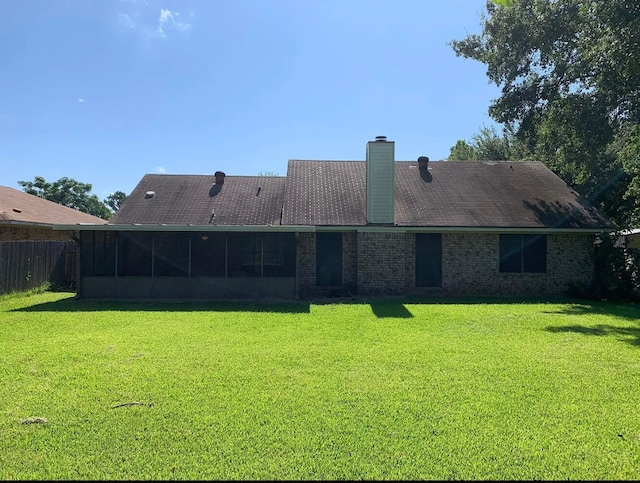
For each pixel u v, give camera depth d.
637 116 16.14
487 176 18.30
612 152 19.56
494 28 18.67
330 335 8.30
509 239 15.52
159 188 19.05
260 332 8.59
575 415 4.49
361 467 3.44
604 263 14.80
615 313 11.30
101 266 15.80
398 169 18.59
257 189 19.38
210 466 3.44
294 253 15.49
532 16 17.45
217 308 11.93
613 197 19.44
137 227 12.91
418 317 10.43
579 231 15.14
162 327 9.08
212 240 15.87
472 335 8.38
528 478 3.32
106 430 4.05
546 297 14.98
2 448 3.71
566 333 8.63
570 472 3.41
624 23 13.04
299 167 18.77
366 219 15.16
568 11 16.39
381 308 11.94
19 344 7.47
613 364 6.38
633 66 13.45
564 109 16.89
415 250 15.34
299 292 14.66
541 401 4.87
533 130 19.36
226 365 6.19
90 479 3.25
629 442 3.91
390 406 4.66
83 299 13.56
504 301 13.79
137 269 15.90
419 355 6.81
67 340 7.80
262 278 13.76
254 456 3.59
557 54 17.34
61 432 4.00
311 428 4.11
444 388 5.25
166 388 5.19
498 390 5.21
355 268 15.25
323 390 5.14
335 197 16.53
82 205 48.50
